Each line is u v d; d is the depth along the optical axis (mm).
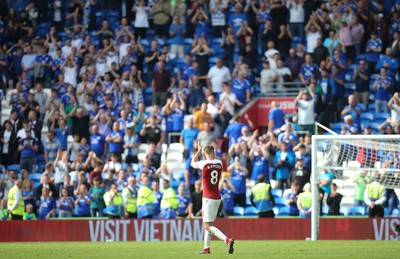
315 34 116312
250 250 63531
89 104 115688
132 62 119250
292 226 85125
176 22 123812
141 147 107500
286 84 112438
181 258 54375
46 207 95562
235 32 119938
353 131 100188
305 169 93188
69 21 130875
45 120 117312
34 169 109938
